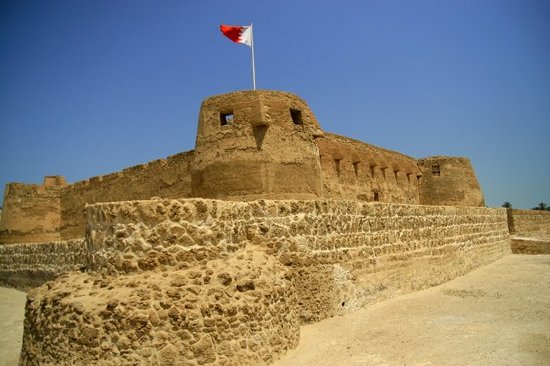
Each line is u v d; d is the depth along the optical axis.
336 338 9.95
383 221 14.97
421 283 16.58
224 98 14.17
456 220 20.95
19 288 21.83
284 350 9.00
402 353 8.78
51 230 27.80
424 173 28.23
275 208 11.09
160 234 8.86
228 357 7.94
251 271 9.05
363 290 13.17
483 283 17.92
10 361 11.11
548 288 16.19
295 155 14.00
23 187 27.19
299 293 11.09
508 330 10.29
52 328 8.21
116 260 8.82
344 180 20.47
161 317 7.73
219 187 13.57
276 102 14.05
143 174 22.66
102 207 9.27
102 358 7.56
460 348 8.98
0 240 26.41
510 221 33.56
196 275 8.50
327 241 12.09
